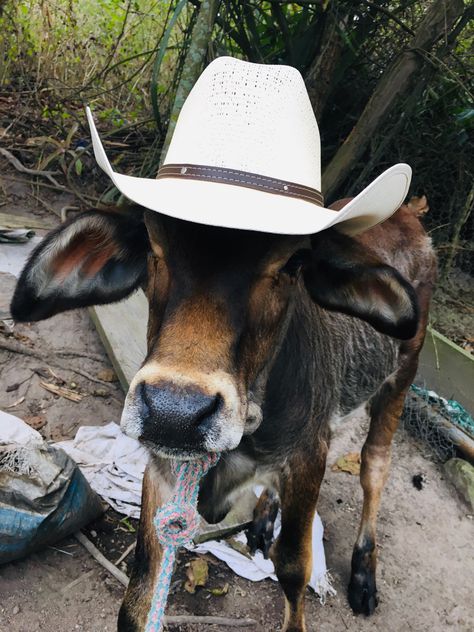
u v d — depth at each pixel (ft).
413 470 4.04
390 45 5.32
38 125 6.34
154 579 2.31
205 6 3.85
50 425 3.57
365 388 3.07
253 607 2.92
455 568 3.41
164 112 6.25
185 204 1.67
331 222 1.61
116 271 2.27
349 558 3.34
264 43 5.31
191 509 1.83
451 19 4.38
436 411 4.37
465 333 5.21
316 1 4.57
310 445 2.53
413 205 3.64
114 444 3.43
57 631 2.63
